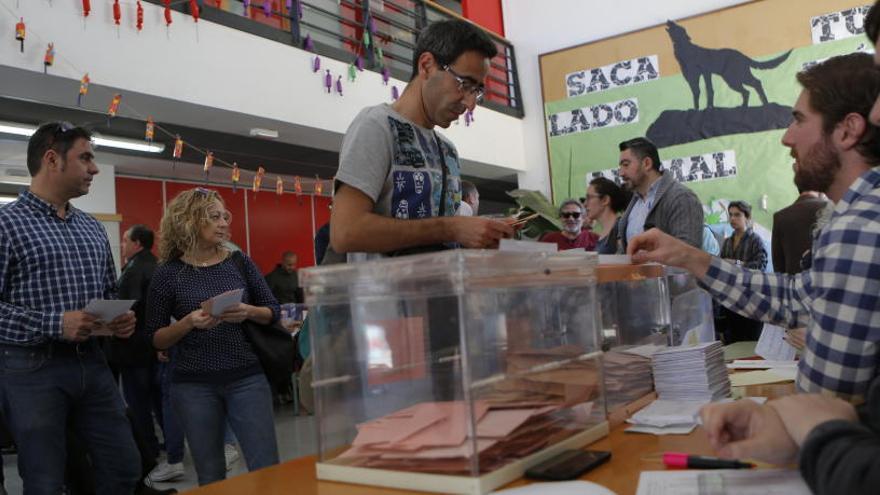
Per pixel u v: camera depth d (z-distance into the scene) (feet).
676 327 5.60
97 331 7.13
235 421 7.64
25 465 6.84
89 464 7.89
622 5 27.14
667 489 2.65
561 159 27.81
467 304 2.78
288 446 14.74
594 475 2.96
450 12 26.45
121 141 17.10
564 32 28.17
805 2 24.40
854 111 3.58
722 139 25.31
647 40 26.53
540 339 3.22
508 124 27.94
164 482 12.28
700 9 25.91
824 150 3.71
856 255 3.10
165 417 12.53
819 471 2.26
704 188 25.50
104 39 14.39
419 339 2.90
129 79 14.79
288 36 18.85
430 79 5.23
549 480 2.85
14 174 17.20
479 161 26.07
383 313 3.01
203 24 16.52
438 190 5.36
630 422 3.91
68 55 13.71
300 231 30.68
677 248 4.71
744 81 25.09
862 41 23.71
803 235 11.05
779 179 24.54
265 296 8.33
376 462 3.01
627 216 11.81
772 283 4.64
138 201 24.21
